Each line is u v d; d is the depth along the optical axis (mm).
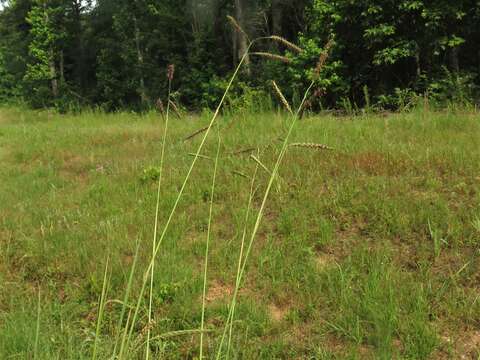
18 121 18609
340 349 3291
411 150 6289
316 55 14664
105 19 27766
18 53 30516
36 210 5926
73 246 4852
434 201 4844
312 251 4461
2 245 5012
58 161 8516
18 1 30109
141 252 4625
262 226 4953
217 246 4688
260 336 3490
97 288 4102
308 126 8406
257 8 20734
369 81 15078
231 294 3988
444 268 3986
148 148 8547
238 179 5980
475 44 15297
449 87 12430
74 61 30609
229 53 22750
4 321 3783
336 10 14258
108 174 7262
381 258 4137
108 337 3523
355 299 3660
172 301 3939
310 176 5820
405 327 3318
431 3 13047
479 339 3279
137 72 24375
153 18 24125
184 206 5633
